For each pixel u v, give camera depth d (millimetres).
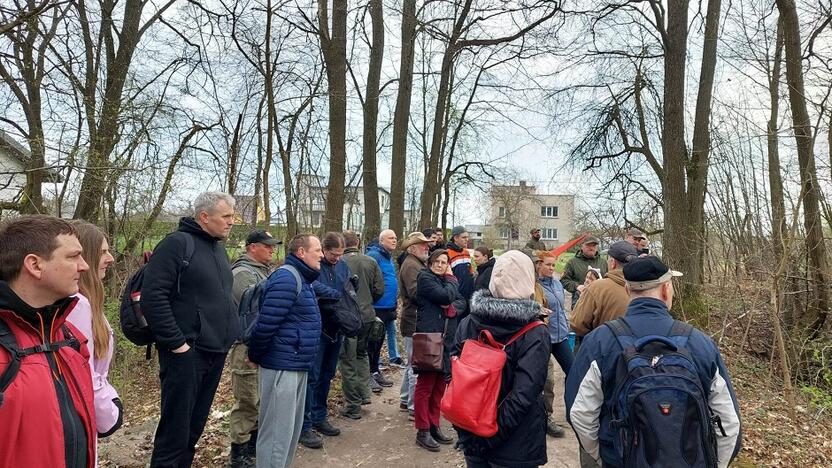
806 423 6074
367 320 5590
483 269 5230
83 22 9133
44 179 8312
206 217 3523
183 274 3340
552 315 4781
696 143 10805
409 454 4566
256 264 4617
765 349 8438
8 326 1779
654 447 1983
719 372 2221
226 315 3561
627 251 4016
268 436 3643
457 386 2596
